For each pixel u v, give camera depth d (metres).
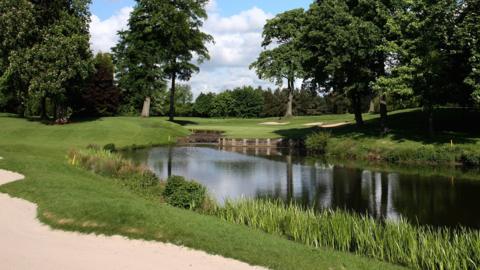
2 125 52.06
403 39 37.22
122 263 10.32
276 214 15.41
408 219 18.67
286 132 59.44
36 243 11.54
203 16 68.50
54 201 15.41
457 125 43.16
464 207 20.53
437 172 30.16
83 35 51.19
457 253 12.06
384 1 40.31
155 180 24.00
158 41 65.81
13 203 16.09
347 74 44.12
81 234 12.54
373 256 12.88
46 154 32.69
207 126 73.06
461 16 35.16
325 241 13.89
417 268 11.98
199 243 11.68
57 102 53.50
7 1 49.22
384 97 41.41
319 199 22.73
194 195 18.22
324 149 43.22
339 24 41.19
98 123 55.62
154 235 12.28
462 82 35.47
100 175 25.19
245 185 26.64
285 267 10.34
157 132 56.47
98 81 70.25
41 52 48.12
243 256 10.89
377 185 26.17
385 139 39.69
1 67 51.25
